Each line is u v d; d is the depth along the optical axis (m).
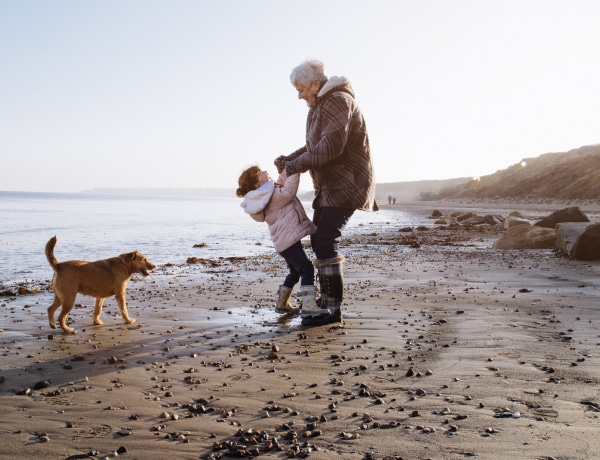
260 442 3.06
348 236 23.28
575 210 18.17
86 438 3.15
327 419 3.36
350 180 6.05
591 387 3.79
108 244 20.47
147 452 2.96
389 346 5.10
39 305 7.79
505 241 16.19
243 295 8.48
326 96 5.93
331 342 5.31
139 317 6.80
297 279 6.91
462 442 2.96
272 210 6.37
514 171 90.81
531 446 2.88
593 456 2.73
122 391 3.97
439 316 6.40
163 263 14.12
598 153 74.56
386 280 9.65
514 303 7.11
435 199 110.44
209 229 31.78
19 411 3.59
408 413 3.42
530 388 3.80
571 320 6.00
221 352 5.04
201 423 3.36
